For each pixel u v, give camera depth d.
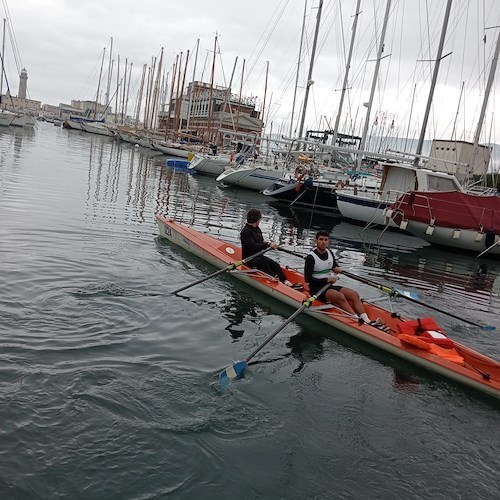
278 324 7.98
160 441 4.55
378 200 21.23
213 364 6.23
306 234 18.25
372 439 5.14
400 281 12.74
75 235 11.77
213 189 28.09
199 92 58.75
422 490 4.43
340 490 4.29
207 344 6.82
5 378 5.13
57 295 7.65
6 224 11.90
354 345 7.53
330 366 6.77
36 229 11.81
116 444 4.41
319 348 7.32
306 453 4.73
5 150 33.25
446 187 20.11
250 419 5.16
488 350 8.27
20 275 8.31
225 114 52.69
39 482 3.84
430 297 11.45
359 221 22.44
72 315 6.99
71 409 4.79
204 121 56.72
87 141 58.28
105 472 4.05
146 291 8.47
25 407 4.70
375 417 5.59
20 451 4.12
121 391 5.23
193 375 5.86
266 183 29.72
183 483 4.09
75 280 8.47
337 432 5.18
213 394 5.52
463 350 7.10
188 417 5.00
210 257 10.66
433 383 6.61
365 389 6.23
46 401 4.85
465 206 18.17
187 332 7.11
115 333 6.65
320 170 27.62
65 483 3.88
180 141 55.09
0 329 6.21
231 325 7.64
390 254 16.59
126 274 9.20
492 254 18.53
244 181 29.88
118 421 4.73
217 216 18.64
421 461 4.88
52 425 4.52
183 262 10.65
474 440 5.39
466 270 15.52
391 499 4.26
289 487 4.23
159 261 10.46
